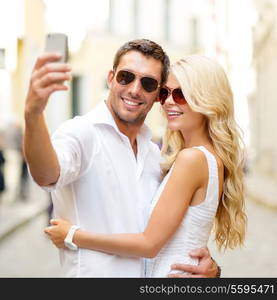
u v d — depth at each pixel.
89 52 37.91
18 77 24.05
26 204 18.91
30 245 12.76
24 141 3.00
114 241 3.52
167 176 3.86
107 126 3.66
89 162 3.56
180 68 3.80
